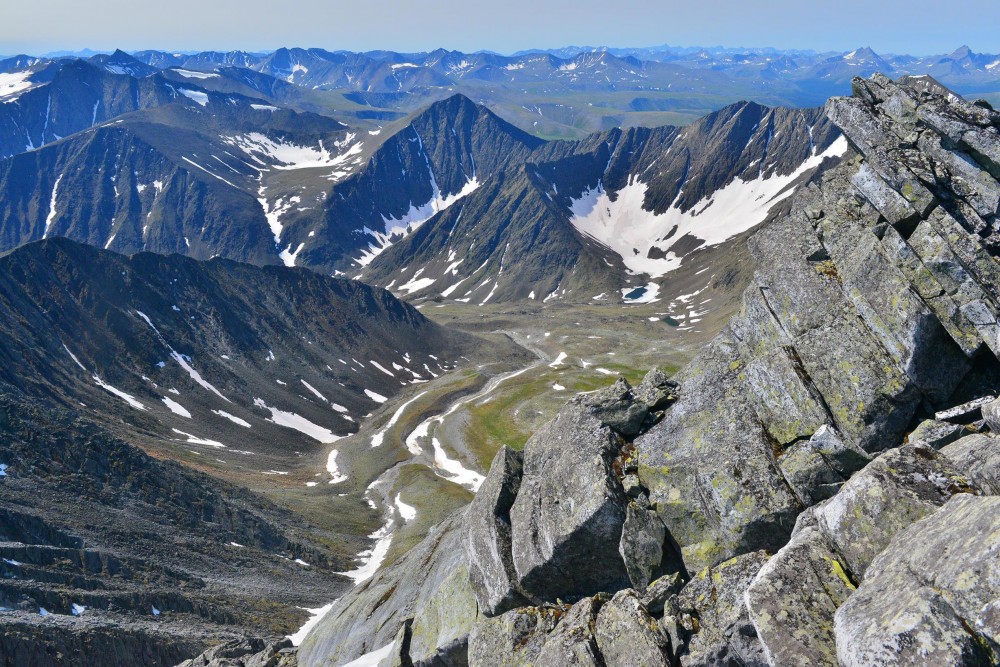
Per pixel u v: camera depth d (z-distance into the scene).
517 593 25.09
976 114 21.77
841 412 21.34
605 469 24.08
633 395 26.30
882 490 16.59
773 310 24.86
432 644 27.86
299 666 44.88
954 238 20.86
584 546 23.80
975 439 17.64
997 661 11.98
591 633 20.16
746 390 23.81
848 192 25.88
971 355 19.86
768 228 27.92
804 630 15.58
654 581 21.16
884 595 14.18
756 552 19.59
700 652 17.77
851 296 22.75
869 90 25.20
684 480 22.48
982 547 13.06
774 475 21.11
